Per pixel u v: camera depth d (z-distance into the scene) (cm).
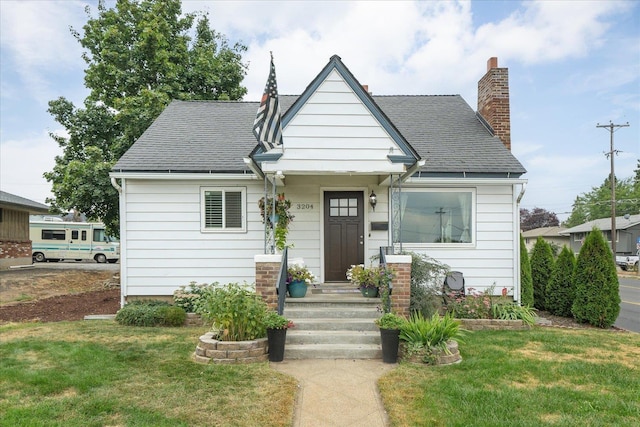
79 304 1180
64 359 584
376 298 789
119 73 1641
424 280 866
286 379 520
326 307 770
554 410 432
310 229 998
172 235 980
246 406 436
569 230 4703
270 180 939
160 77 1745
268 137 722
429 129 1168
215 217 987
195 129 1149
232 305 618
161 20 1712
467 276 997
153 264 977
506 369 560
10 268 2097
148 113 1529
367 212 999
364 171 786
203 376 523
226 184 984
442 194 1009
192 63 1867
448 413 423
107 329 796
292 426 407
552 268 1103
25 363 564
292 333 680
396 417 418
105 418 401
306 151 782
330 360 619
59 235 2994
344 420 422
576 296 950
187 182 983
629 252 3947
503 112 1152
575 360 607
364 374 557
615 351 661
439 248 999
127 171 950
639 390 493
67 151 1697
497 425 396
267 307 702
